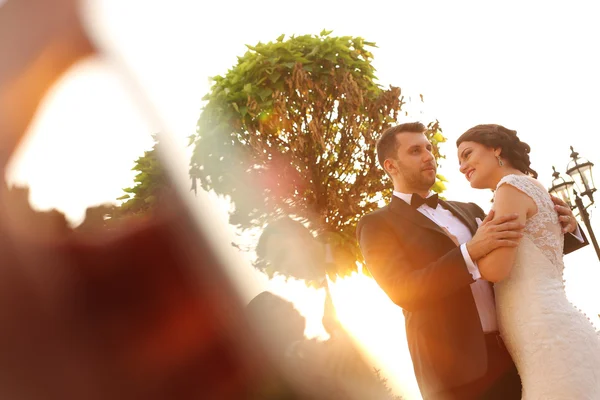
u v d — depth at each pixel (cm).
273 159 820
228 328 27
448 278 252
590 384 242
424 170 309
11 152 21
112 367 25
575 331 250
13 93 20
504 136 301
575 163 834
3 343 23
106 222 24
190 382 26
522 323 256
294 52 883
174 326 26
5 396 23
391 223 296
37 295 23
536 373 249
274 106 845
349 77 884
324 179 855
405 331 287
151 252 25
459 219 310
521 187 269
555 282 262
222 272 26
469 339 265
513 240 253
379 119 854
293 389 29
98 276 24
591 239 823
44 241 23
